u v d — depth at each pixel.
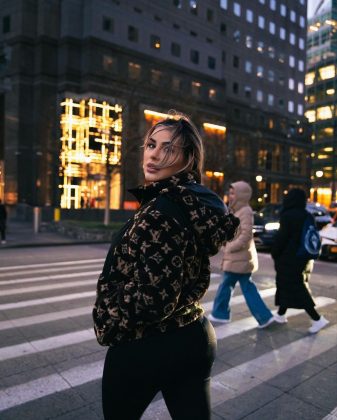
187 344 1.56
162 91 22.52
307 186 69.38
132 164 21.44
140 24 41.75
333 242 11.70
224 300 5.37
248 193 5.00
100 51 38.22
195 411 1.57
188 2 50.72
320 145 76.00
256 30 62.22
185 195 1.54
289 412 3.13
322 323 5.01
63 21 38.31
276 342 4.68
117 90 21.11
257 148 58.44
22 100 38.53
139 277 1.41
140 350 1.52
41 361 4.04
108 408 1.60
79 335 4.82
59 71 38.50
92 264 10.53
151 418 3.03
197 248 1.56
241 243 4.92
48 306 6.15
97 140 22.88
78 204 35.41
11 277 8.57
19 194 38.59
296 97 69.75
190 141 1.69
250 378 3.72
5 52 38.44
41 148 34.38
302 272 5.06
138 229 1.45
